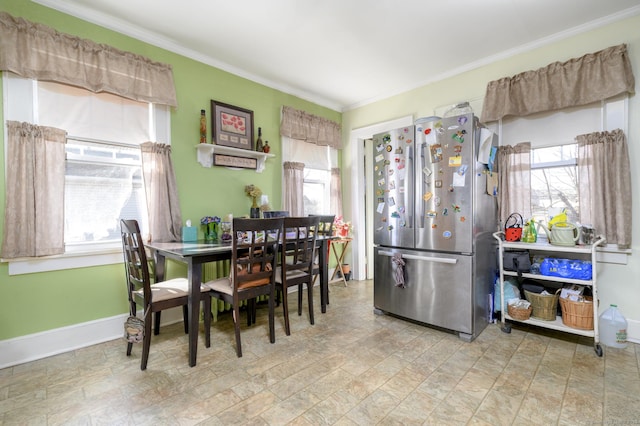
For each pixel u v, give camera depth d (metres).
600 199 2.35
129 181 2.55
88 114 2.31
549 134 2.66
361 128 4.29
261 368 1.94
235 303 2.10
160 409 1.53
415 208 2.65
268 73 3.41
